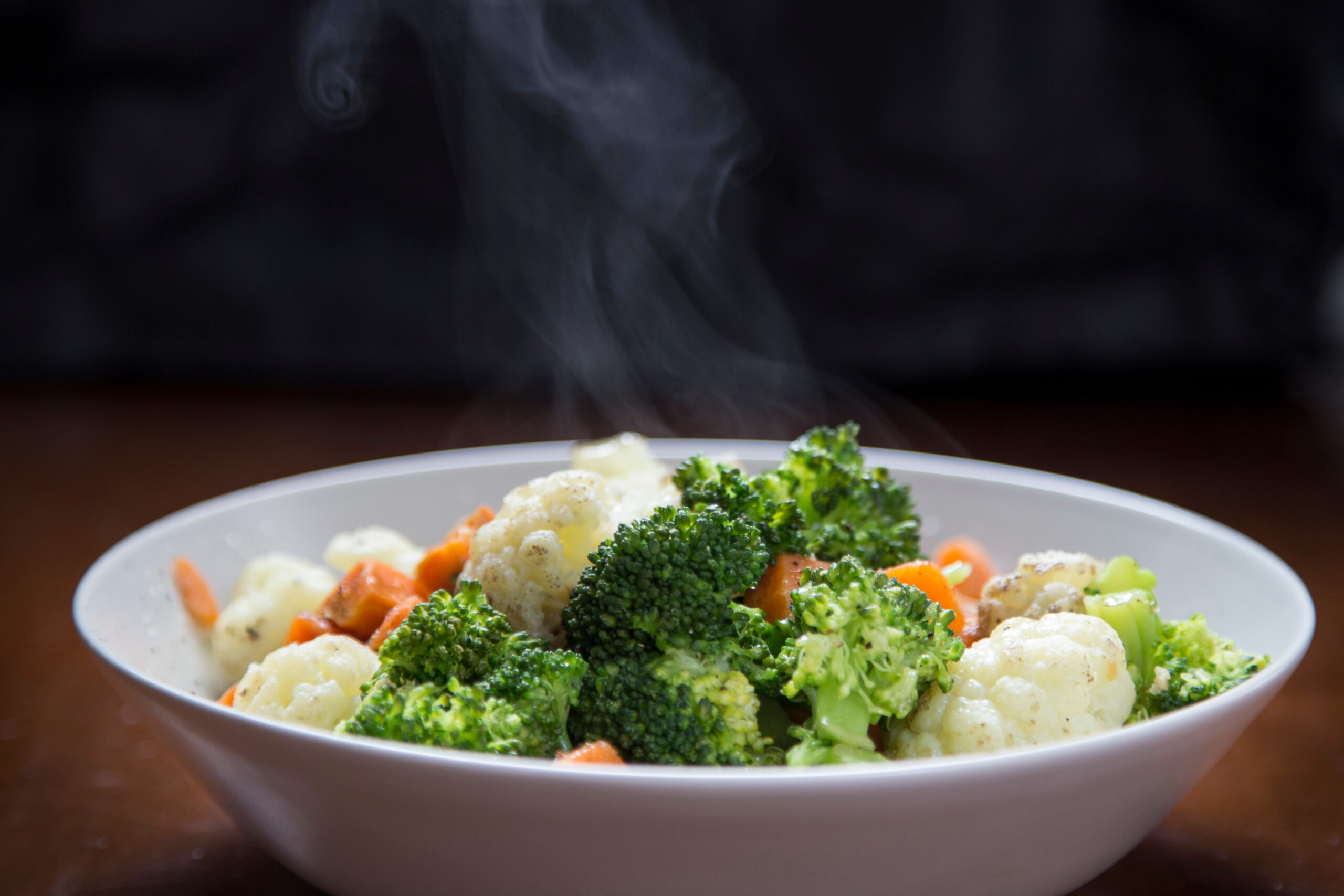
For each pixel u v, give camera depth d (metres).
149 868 1.26
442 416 4.20
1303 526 2.62
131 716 1.70
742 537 1.15
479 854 0.83
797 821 0.77
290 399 4.65
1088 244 5.08
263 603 1.51
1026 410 4.38
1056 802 0.83
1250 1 4.73
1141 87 4.94
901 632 1.05
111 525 2.70
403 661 1.10
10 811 1.40
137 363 5.25
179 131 5.16
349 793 0.83
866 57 4.95
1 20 5.00
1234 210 5.01
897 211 5.06
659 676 1.06
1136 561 1.49
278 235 5.21
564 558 1.24
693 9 4.70
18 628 2.06
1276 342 5.04
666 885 0.82
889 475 1.63
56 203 5.27
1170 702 1.20
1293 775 1.44
